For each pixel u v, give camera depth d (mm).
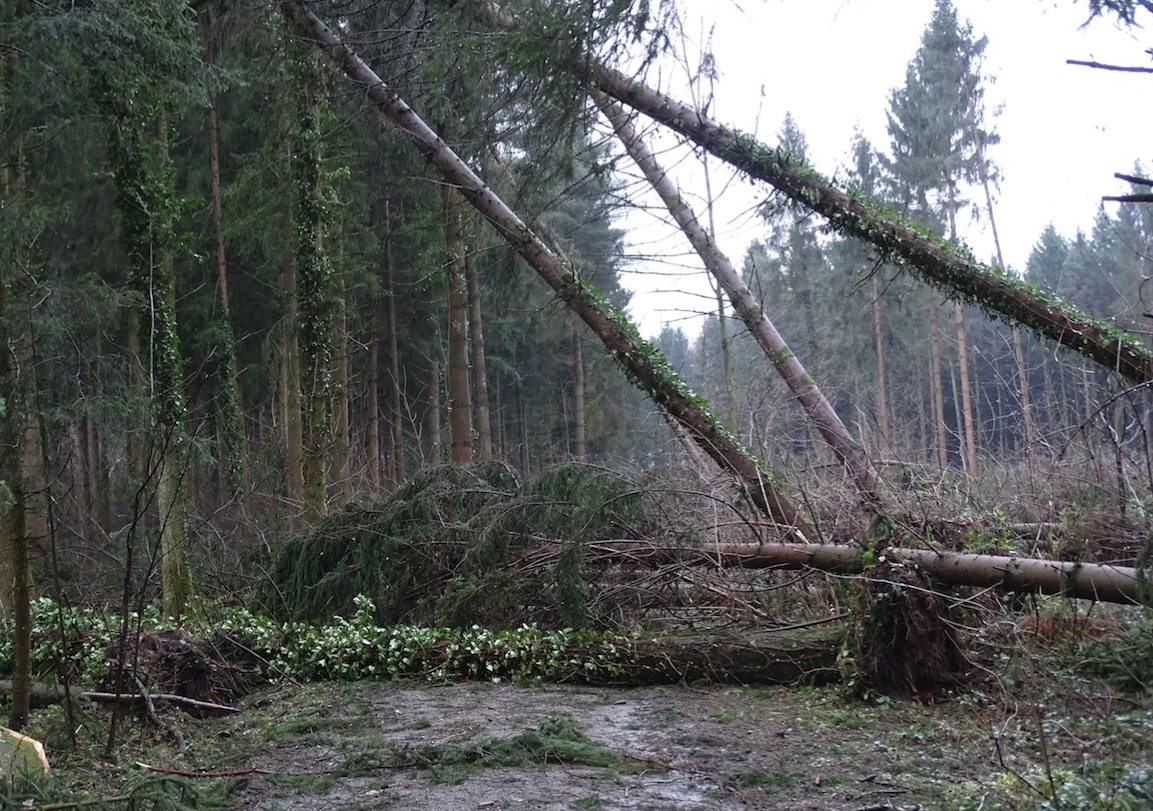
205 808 4215
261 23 12039
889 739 5188
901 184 24531
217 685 6781
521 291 13273
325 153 14086
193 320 18031
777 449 11445
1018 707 5012
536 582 7914
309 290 12734
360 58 11977
